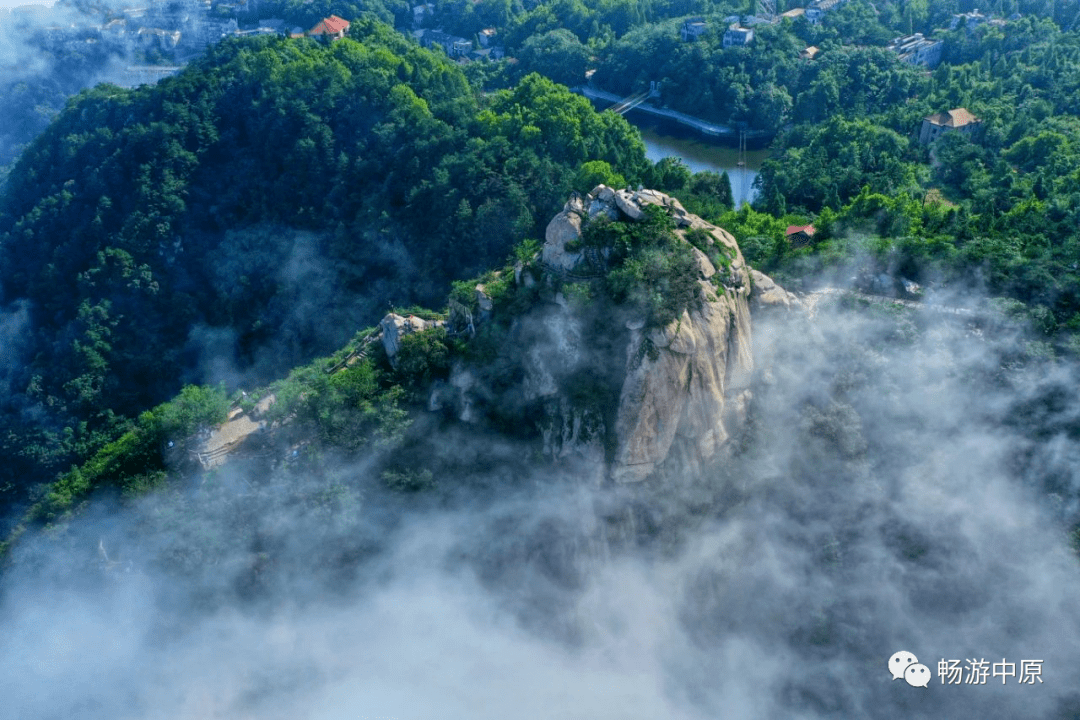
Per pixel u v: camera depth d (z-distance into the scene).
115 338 150.75
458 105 170.12
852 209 120.81
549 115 156.75
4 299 168.25
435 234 147.00
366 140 168.50
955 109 178.50
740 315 81.56
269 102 177.25
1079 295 96.38
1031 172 157.88
